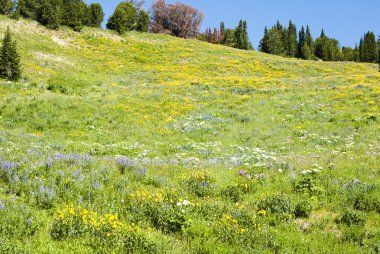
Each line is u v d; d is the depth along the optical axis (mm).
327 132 21906
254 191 9258
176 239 6176
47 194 7324
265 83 43281
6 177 8375
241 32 118250
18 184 7879
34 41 52406
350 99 30828
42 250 5258
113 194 7898
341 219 7395
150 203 7184
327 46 144875
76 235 5793
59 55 50406
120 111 26922
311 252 5980
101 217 6242
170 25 105062
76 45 58375
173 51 67875
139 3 100812
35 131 21141
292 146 19109
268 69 60594
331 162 12969
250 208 7945
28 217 6223
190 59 63031
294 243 6234
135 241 5609
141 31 84125
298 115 26984
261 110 29047
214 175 10461
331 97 31953
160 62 59031
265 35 123875
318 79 46844
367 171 11328
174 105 29453
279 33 135625
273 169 11680
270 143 20375
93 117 24844
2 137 17438
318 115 26312
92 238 5688
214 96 34188
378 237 6539
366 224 7312
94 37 65188
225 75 53688
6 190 7660
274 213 7480
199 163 13102
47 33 58094
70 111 25562
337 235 6812
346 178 10367
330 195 8961
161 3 102625
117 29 73625
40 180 8039
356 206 8164
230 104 30875
